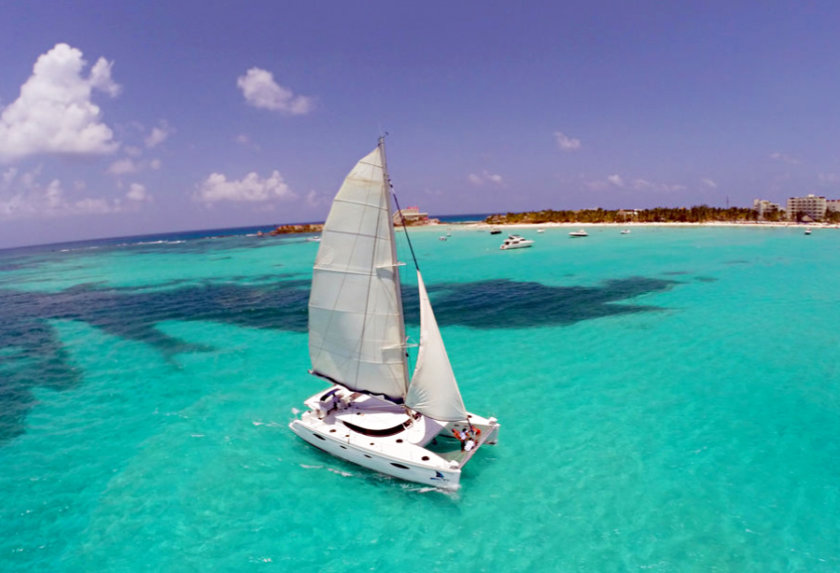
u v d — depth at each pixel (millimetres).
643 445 18406
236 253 123750
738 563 12430
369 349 17234
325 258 17062
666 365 26734
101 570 12758
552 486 16031
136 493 16188
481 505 15188
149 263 105375
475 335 34469
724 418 20312
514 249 94438
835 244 85562
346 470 17250
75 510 15352
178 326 40031
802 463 16828
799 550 12812
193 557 13203
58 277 85500
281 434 20250
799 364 26062
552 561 12758
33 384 27031
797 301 40594
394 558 13047
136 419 22047
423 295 15859
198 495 16000
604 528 13945
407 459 15312
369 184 15906
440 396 16000
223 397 24406
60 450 19250
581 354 29203
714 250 80562
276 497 15805
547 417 21016
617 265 66375
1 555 13375
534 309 41688
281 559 13094
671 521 14133
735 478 16094
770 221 148375
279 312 44281
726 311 38125
